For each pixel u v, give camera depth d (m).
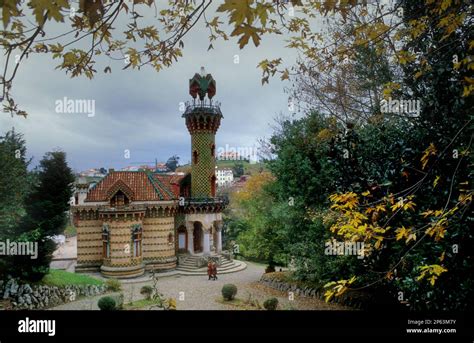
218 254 45.59
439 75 9.60
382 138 11.09
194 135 46.09
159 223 42.12
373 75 16.98
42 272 26.08
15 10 3.42
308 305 25.28
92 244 40.28
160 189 44.12
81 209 39.78
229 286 28.44
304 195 24.73
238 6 3.67
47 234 27.34
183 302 27.64
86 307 25.33
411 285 11.12
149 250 41.72
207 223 44.75
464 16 7.36
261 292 30.81
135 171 45.44
